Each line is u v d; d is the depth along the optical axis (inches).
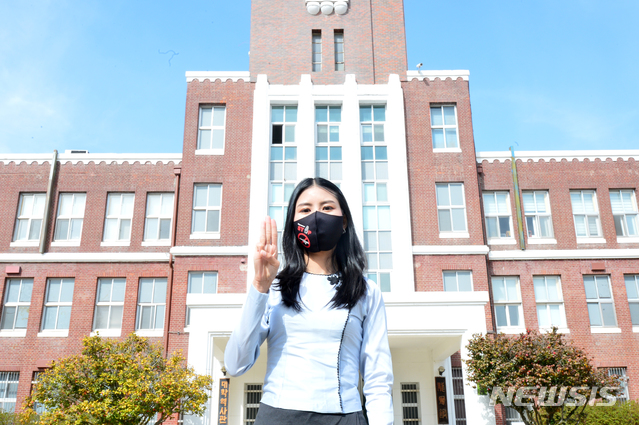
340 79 840.3
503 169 867.4
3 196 864.9
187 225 781.9
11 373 784.3
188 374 510.3
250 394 700.7
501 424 668.7
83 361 508.4
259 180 775.7
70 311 814.5
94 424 467.8
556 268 820.0
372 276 745.6
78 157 879.7
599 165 878.4
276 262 82.8
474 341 535.2
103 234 848.9
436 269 758.5
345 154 786.8
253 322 81.8
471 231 780.6
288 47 857.5
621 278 822.5
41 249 829.8
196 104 831.1
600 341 786.8
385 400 88.5
